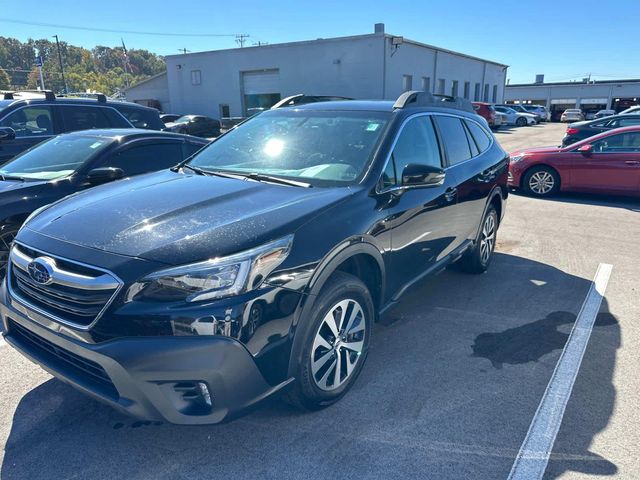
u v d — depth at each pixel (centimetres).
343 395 304
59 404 304
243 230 247
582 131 1387
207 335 224
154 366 220
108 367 224
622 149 918
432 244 396
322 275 265
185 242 238
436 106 445
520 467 250
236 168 370
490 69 4550
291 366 257
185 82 3528
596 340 385
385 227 318
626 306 450
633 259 587
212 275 228
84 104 783
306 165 349
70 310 239
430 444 267
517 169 1011
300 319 256
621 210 864
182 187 319
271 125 409
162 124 877
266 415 291
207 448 265
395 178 346
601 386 321
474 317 427
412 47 3111
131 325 224
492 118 3247
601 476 244
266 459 257
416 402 304
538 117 4425
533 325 412
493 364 349
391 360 354
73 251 246
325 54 2962
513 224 763
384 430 278
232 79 3328
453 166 437
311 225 267
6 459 257
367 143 351
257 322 235
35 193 464
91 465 254
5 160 690
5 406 301
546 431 278
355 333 304
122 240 246
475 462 254
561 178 969
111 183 356
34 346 273
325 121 390
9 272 285
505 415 291
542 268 554
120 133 566
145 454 261
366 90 2884
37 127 735
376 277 324
